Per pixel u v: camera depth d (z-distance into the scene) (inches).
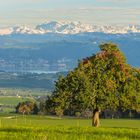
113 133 2536.9
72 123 6520.7
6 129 2679.6
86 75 4087.1
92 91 4040.4
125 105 4116.6
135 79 4158.5
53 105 4205.2
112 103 4062.5
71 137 2085.4
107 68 4148.6
